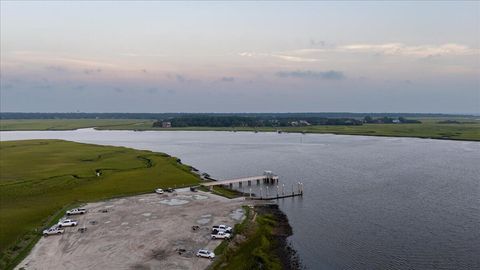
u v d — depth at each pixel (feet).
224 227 263.70
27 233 261.44
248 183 444.96
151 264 213.66
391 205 346.74
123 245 239.91
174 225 276.21
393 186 422.00
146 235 256.52
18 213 304.09
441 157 639.35
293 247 252.01
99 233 260.83
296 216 315.99
